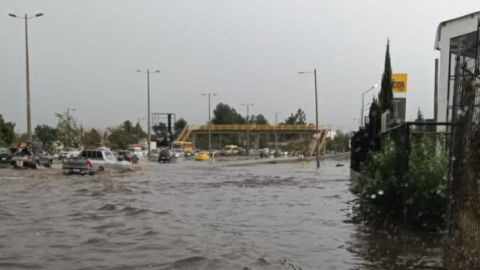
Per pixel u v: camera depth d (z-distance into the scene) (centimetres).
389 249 791
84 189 1889
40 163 3488
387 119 1739
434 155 970
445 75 1529
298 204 1448
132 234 929
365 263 701
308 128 8206
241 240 878
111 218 1130
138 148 7375
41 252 770
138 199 1563
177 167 4184
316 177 2805
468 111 559
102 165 3011
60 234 924
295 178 2717
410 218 946
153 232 948
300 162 5491
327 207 1371
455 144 594
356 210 1162
